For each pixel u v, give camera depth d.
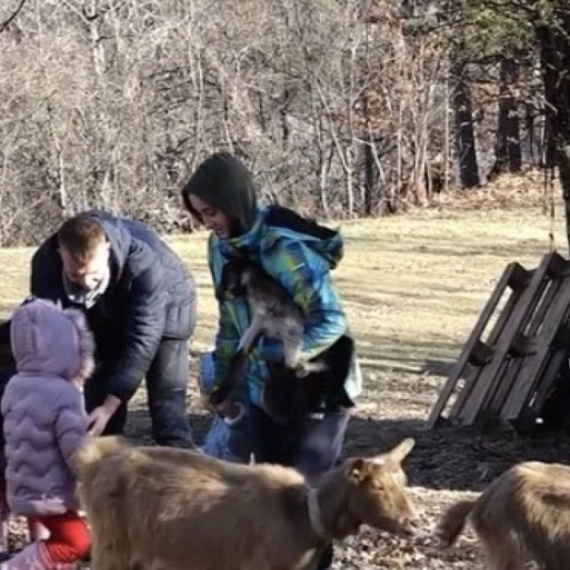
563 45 10.05
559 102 10.28
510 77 11.87
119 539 6.30
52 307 6.78
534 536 5.90
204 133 35.06
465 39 10.50
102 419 7.24
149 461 6.25
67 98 32.47
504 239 27.30
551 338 10.98
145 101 33.78
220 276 6.53
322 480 5.80
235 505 5.97
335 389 6.50
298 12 35.84
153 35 34.28
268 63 36.00
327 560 6.21
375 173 36.91
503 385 11.21
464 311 19.77
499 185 34.03
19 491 6.69
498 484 6.07
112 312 7.28
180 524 6.05
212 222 6.37
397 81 35.81
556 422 11.08
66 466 6.70
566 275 11.30
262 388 6.56
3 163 32.25
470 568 7.09
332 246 6.41
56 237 7.30
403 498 5.69
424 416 11.98
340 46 35.81
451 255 25.36
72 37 32.88
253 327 6.45
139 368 7.30
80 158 32.75
